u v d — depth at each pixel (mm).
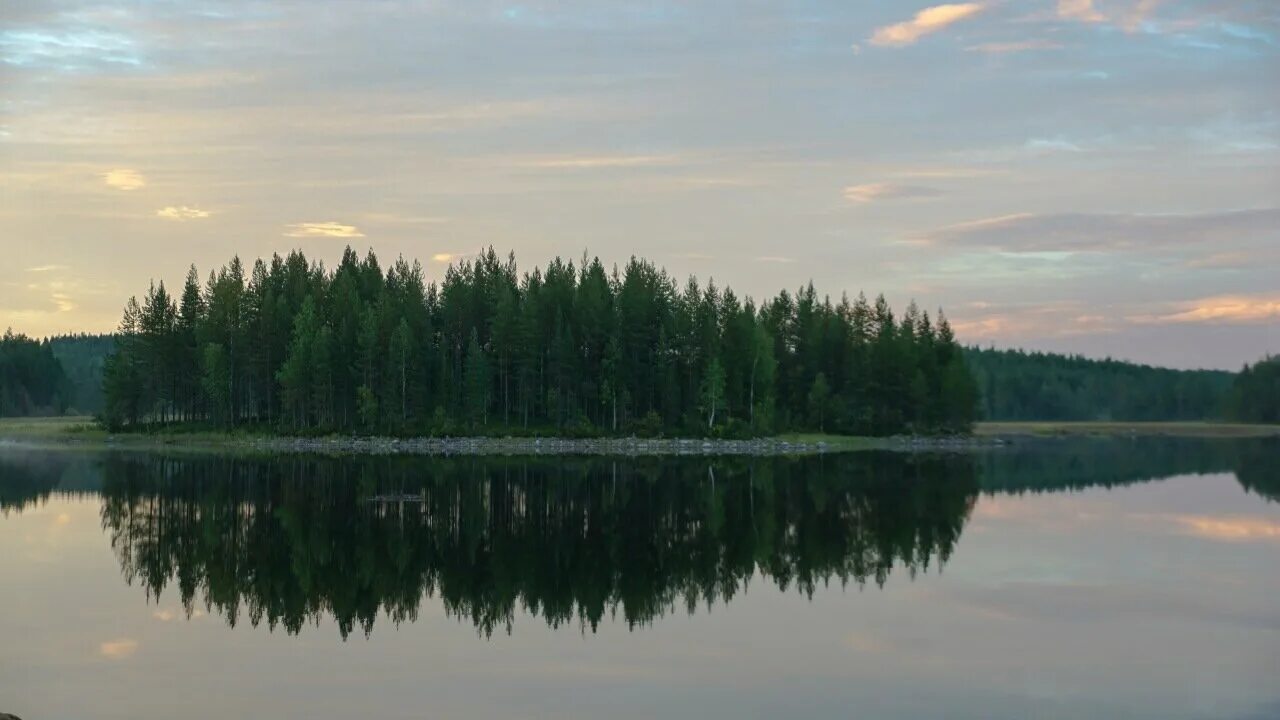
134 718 24125
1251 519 58844
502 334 134750
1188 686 26859
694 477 86438
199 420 142375
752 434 136500
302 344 131250
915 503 67625
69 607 35562
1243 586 39531
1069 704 25453
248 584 39781
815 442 138625
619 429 133750
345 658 29375
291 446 125500
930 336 165125
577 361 133500
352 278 144375
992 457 119875
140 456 108938
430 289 148375
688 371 140500
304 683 26922
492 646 30750
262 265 148250
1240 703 25547
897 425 156000
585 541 50938
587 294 139250
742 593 38594
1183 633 32281
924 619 34281
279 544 49188
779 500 69312
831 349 157375
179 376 142125
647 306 139250
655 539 51688
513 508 63469
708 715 24438
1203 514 61344
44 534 51500
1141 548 48531
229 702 25328
